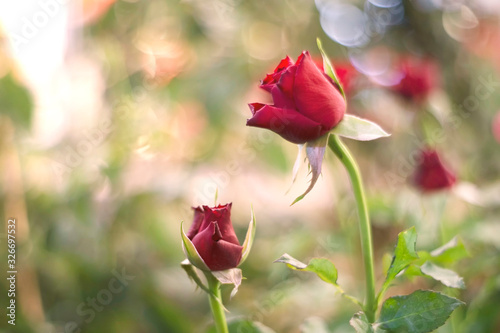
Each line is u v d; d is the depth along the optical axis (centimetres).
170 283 120
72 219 113
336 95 74
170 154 128
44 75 126
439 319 75
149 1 122
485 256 92
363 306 76
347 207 111
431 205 93
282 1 130
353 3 129
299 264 75
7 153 114
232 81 121
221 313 75
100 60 125
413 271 78
